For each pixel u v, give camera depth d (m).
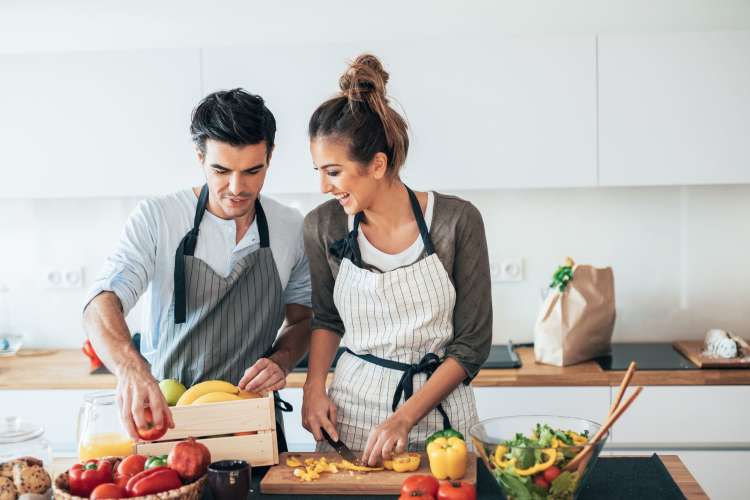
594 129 2.95
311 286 2.05
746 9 3.14
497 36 3.00
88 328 1.76
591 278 2.97
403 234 1.88
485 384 2.84
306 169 3.02
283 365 2.01
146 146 3.05
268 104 3.01
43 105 3.05
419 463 1.66
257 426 1.66
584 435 1.50
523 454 1.37
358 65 1.76
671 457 1.75
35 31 3.32
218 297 1.96
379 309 1.87
